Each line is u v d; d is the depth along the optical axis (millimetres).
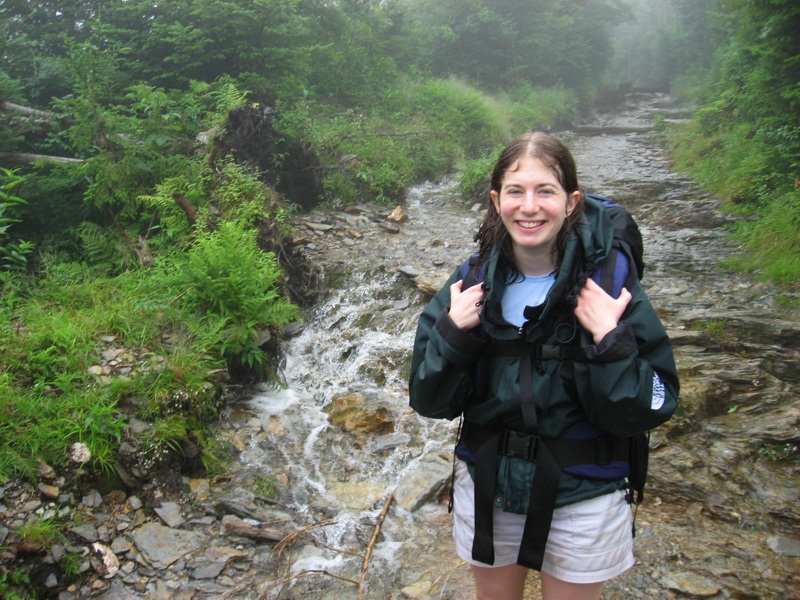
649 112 23344
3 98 7344
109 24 9156
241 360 4871
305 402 4961
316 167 9016
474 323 1791
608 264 1747
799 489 3857
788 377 4918
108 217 6727
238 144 7773
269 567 3316
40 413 3604
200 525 3566
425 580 3180
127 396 3969
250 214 6246
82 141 6914
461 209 10062
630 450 1805
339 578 3227
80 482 3449
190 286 5074
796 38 8750
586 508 1754
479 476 1795
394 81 15305
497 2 22203
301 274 6457
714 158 11297
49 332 4203
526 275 1871
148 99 7422
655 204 9734
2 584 2846
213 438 4242
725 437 4250
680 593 2996
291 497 3867
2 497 3205
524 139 1814
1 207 5246
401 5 17656
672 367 1725
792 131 8820
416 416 4688
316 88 12789
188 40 9312
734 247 7762
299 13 12977
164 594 3090
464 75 20438
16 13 9500
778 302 6016
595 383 1645
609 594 2982
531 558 1742
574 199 1825
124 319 4555
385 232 8195
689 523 3570
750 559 3254
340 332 5785
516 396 1743
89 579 3117
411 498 3836
